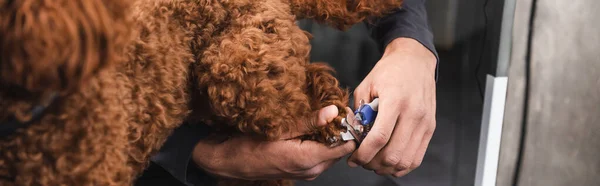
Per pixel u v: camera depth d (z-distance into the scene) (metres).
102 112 0.60
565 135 0.93
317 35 1.29
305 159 0.79
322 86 0.80
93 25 0.48
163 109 0.70
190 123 0.83
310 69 0.80
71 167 0.58
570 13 0.89
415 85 0.89
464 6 1.23
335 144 0.80
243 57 0.71
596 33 0.88
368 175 1.26
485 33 1.12
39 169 0.57
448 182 1.24
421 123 0.88
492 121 0.97
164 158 0.83
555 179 0.95
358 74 1.31
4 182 0.58
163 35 0.70
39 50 0.45
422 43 1.01
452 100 1.28
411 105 0.86
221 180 0.90
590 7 0.88
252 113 0.72
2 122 0.55
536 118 0.94
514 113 0.95
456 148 1.25
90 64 0.48
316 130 0.79
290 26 0.77
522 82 0.93
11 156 0.57
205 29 0.74
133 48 0.66
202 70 0.73
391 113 0.83
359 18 0.86
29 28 0.45
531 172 0.96
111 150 0.62
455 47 1.26
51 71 0.47
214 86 0.72
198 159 0.84
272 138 0.75
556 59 0.91
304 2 0.83
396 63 0.92
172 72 0.70
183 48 0.73
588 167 0.93
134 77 0.67
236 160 0.82
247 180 0.90
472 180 1.23
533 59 0.92
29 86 0.48
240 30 0.74
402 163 0.87
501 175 0.97
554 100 0.92
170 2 0.73
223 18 0.75
